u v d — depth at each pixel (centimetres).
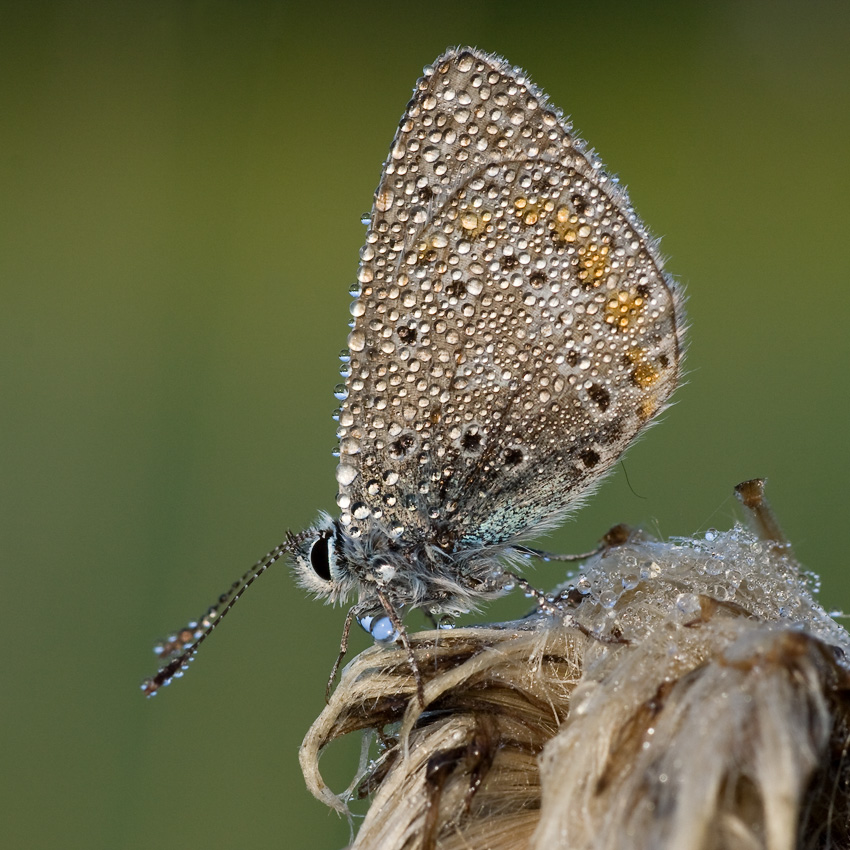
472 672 27
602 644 27
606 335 27
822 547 29
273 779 28
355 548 27
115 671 28
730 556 27
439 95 27
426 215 27
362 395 27
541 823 26
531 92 27
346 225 31
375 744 27
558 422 27
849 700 26
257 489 29
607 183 27
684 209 31
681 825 26
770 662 26
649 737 26
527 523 28
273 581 29
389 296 27
